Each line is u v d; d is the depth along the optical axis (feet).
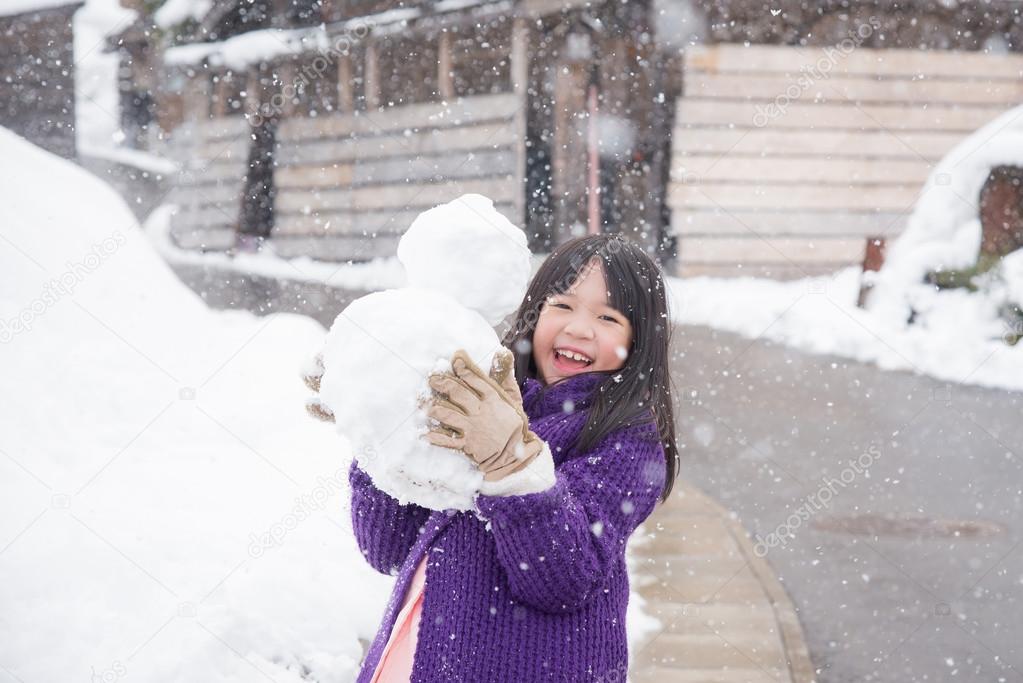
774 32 49.96
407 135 51.47
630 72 50.06
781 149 50.47
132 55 58.49
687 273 50.24
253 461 15.05
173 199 55.88
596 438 6.57
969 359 31.37
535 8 48.11
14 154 22.00
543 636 6.12
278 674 9.84
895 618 14.07
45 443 13.66
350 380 5.60
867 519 18.20
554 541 5.77
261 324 23.16
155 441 15.03
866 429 24.23
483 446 5.59
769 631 13.05
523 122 49.21
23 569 10.25
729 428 24.18
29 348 15.93
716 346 33.88
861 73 50.11
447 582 6.29
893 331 34.60
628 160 50.31
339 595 11.52
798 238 50.52
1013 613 14.26
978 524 17.98
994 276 34.50
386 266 48.83
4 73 47.34
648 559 15.71
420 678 6.15
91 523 11.54
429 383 5.49
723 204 50.31
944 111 50.90
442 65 50.60
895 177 50.55
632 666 11.82
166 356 18.37
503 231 6.09
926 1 49.90
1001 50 50.42
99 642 9.57
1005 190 35.06
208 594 10.59
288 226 54.19
